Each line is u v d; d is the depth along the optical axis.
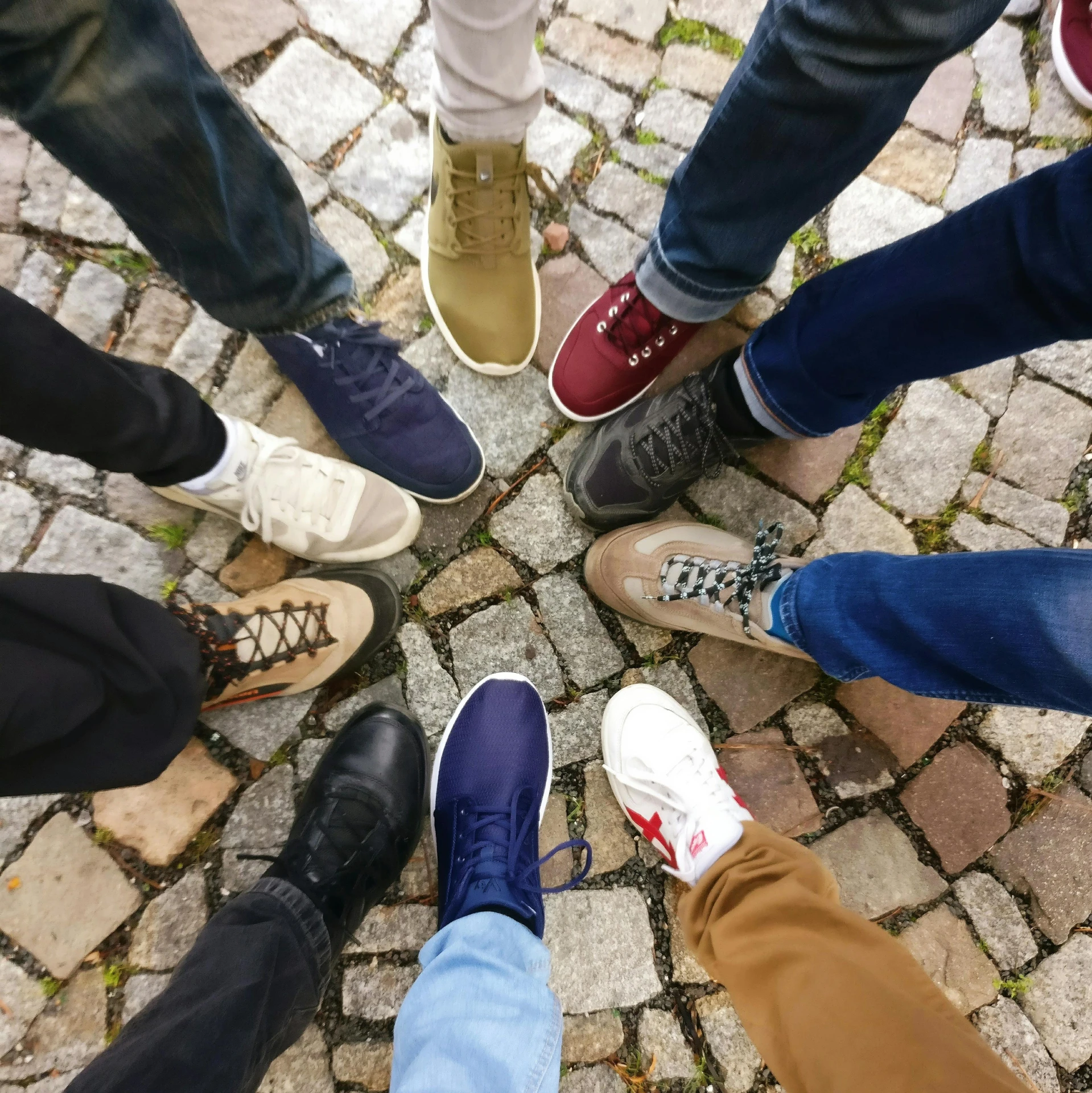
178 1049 0.79
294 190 1.01
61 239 1.40
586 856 1.38
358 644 1.33
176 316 1.42
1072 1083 1.32
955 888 1.39
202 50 1.46
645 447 1.36
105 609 0.86
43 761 0.82
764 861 1.13
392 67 1.50
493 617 1.44
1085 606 0.75
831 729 1.44
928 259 0.91
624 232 1.51
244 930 1.01
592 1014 1.32
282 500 1.29
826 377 1.11
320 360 1.26
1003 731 1.43
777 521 1.48
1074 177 0.75
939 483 1.47
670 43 1.53
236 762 1.36
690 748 1.33
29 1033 1.25
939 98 1.55
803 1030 0.81
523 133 1.18
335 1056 1.28
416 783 1.34
